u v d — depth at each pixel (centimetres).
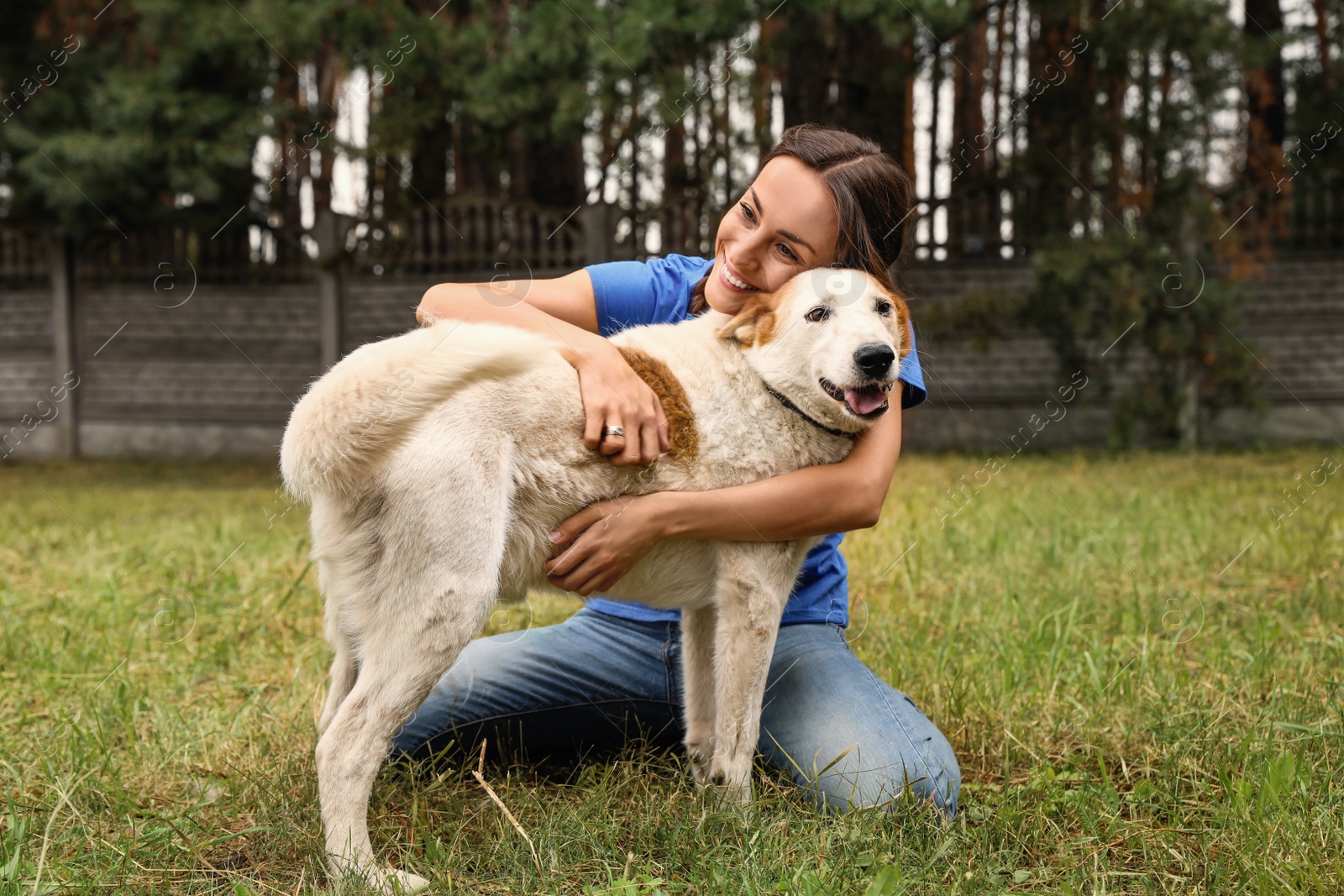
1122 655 312
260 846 208
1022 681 291
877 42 940
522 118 803
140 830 210
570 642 259
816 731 233
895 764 222
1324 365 988
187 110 853
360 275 1052
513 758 258
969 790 237
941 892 184
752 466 232
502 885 191
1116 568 441
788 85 900
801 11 808
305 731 264
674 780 239
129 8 999
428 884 190
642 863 199
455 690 252
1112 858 204
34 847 201
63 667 310
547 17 761
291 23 789
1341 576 406
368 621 206
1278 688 280
